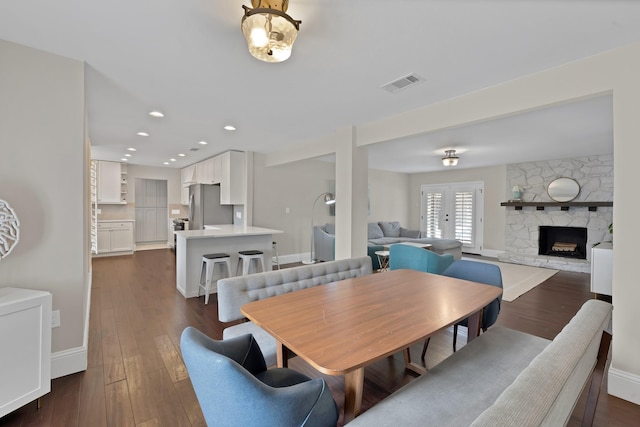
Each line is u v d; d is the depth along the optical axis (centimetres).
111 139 448
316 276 245
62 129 201
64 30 173
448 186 797
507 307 356
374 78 235
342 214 379
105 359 226
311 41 183
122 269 528
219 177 585
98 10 155
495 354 156
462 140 440
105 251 658
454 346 257
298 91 262
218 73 228
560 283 466
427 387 128
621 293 185
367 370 221
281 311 155
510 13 156
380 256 531
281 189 616
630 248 181
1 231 172
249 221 562
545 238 649
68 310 204
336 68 219
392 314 151
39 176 192
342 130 378
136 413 170
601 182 559
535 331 289
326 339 124
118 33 176
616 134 186
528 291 423
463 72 223
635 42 180
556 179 610
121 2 149
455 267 256
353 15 158
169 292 399
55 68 199
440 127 284
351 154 365
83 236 211
